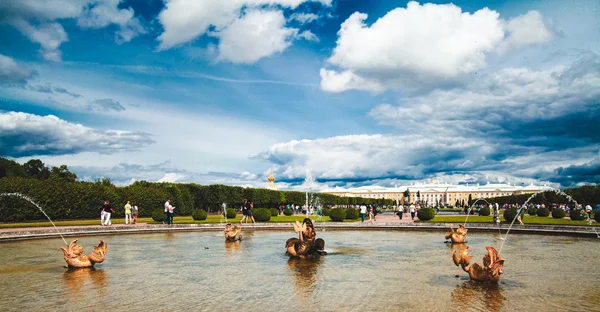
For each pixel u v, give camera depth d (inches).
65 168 3102.9
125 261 666.2
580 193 2573.8
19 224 1344.7
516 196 3553.2
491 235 1098.1
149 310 385.7
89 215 1699.1
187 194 2247.8
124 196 1856.5
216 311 381.7
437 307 390.6
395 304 400.8
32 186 1501.0
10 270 586.9
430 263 639.1
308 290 459.2
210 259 685.9
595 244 871.1
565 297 425.7
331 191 7253.9
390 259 681.0
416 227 1331.2
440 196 6830.7
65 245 892.6
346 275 543.8
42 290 462.9
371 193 7091.5
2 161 3053.6
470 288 466.0
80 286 482.9
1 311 383.2
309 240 697.0
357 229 1360.7
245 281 508.4
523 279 512.1
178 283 497.7
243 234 1180.5
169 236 1117.7
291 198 3154.5
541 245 858.8
